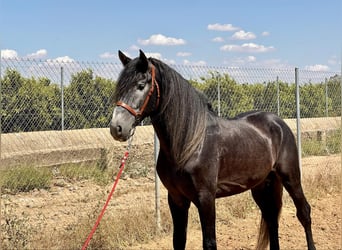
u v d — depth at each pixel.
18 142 8.01
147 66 3.95
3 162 7.70
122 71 3.98
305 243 5.98
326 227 6.62
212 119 4.48
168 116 4.09
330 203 7.83
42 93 6.99
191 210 6.74
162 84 4.09
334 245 5.84
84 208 7.21
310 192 8.18
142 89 3.94
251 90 8.30
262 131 4.92
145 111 4.00
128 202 7.61
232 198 7.41
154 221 6.18
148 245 5.72
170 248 5.64
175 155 4.12
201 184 4.17
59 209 7.12
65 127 7.09
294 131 11.74
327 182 8.73
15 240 4.98
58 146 8.69
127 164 10.10
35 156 8.30
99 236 5.51
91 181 9.05
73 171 8.98
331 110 10.59
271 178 5.24
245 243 5.96
